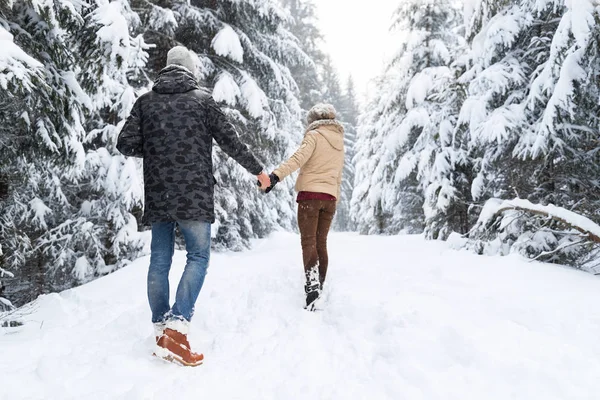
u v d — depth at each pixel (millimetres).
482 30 6078
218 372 1914
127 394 1633
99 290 3816
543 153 4965
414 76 11773
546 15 5355
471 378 1675
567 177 5211
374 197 14578
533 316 2336
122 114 5953
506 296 2766
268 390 1728
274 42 10203
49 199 6602
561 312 2352
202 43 8555
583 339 2023
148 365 1946
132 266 4664
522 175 5750
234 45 7855
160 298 2135
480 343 1919
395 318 2320
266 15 9242
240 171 8688
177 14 7652
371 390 1683
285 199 13305
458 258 4254
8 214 5309
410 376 1727
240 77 8570
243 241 9648
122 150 2189
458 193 8258
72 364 1891
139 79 6676
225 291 3600
